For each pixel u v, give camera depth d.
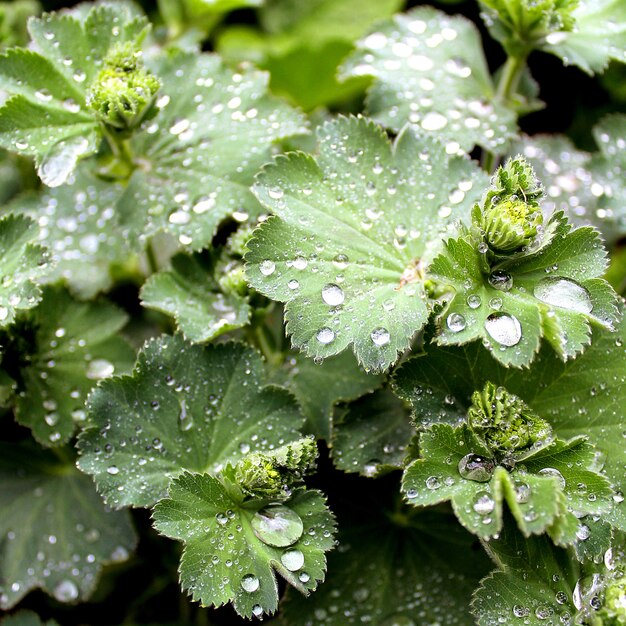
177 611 0.70
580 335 0.62
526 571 0.62
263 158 0.67
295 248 0.63
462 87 0.69
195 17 0.74
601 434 0.63
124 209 0.67
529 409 0.63
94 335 0.68
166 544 0.70
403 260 0.64
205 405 0.64
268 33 0.83
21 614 0.67
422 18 0.70
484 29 0.79
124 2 0.73
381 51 0.69
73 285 0.69
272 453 0.62
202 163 0.67
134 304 0.71
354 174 0.65
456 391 0.63
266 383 0.66
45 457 0.68
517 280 0.63
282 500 0.62
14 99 0.65
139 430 0.64
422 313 0.63
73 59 0.67
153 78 0.66
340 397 0.65
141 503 0.63
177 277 0.66
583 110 0.77
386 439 0.65
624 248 0.74
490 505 0.61
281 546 0.62
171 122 0.68
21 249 0.65
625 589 0.61
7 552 0.67
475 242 0.62
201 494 0.62
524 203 0.62
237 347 0.64
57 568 0.67
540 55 0.77
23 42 0.76
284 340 0.67
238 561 0.62
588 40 0.68
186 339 0.64
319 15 0.83
